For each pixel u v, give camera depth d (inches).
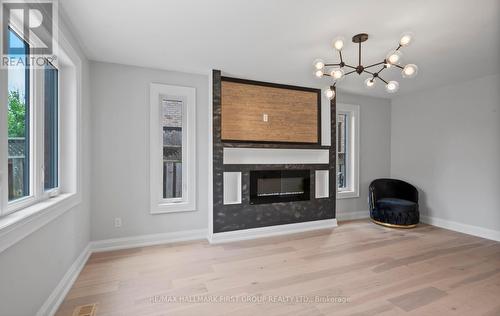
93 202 112.0
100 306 72.1
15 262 52.4
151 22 81.1
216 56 108.9
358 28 85.0
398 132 181.3
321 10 74.4
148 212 121.5
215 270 95.0
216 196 126.9
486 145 135.6
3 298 48.5
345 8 73.4
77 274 90.5
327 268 97.0
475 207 139.9
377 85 152.6
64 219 78.7
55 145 84.8
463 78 138.7
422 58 110.3
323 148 153.3
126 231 117.7
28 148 66.6
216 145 126.6
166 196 128.1
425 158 164.6
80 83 94.2
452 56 108.1
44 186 75.0
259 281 86.7
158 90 122.4
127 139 117.6
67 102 88.4
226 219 129.2
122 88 116.9
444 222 154.0
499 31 86.3
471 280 88.2
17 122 61.9
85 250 103.1
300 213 147.3
